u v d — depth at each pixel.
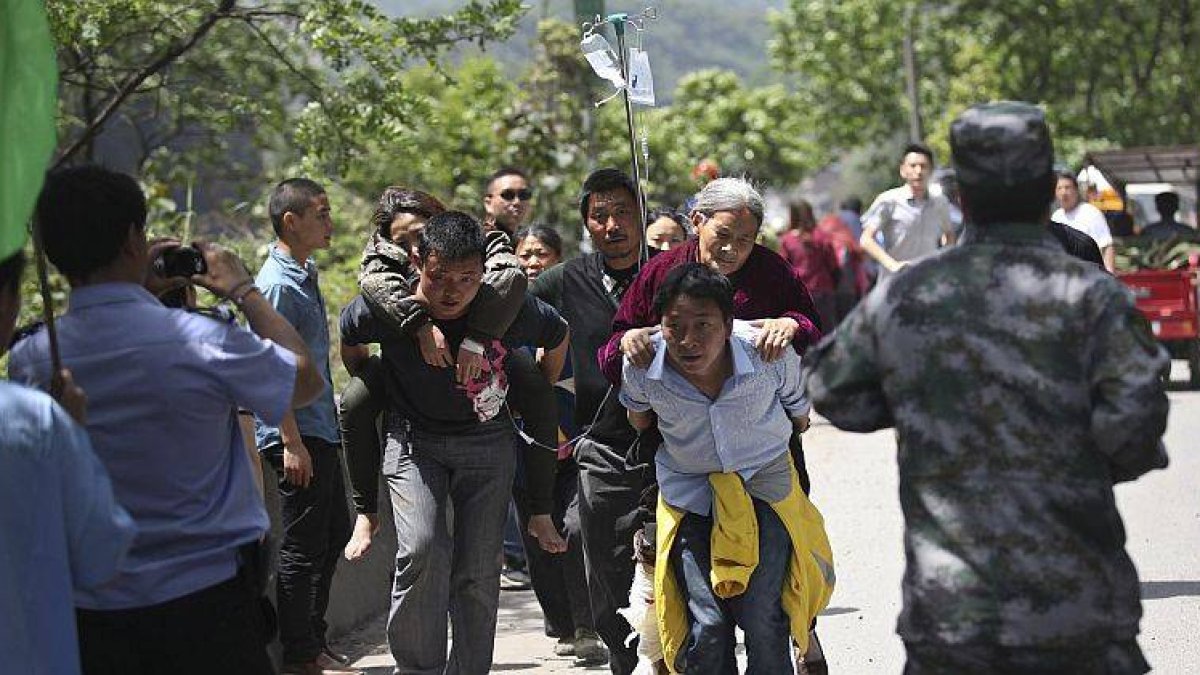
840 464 13.55
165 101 16.69
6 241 4.14
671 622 6.03
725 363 5.86
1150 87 43.00
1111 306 4.24
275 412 4.59
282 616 7.54
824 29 45.03
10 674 4.07
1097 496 4.25
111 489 4.24
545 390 6.83
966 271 4.36
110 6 11.73
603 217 7.23
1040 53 43.16
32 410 4.13
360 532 6.89
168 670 4.58
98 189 4.55
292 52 16.16
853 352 4.48
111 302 4.58
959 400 4.31
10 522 4.09
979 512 4.26
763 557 5.92
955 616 4.25
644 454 6.20
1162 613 8.32
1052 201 4.42
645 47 7.54
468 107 19.59
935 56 44.56
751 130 36.50
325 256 16.70
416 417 6.66
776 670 5.95
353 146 12.43
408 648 6.65
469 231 6.42
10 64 4.19
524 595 9.90
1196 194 22.77
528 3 12.20
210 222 15.84
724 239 6.27
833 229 20.80
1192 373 17.94
